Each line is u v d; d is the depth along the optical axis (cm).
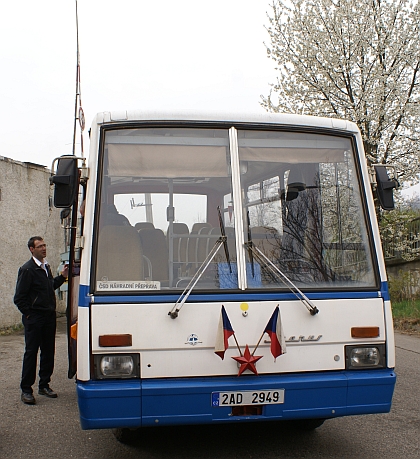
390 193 527
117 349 440
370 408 462
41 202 1697
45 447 542
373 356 474
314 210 504
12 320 1530
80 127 1084
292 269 480
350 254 500
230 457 507
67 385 801
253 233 481
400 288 1750
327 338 467
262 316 459
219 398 440
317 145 520
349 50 1773
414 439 554
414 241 1769
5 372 905
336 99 1822
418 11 1717
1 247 1501
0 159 1509
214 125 502
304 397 451
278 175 504
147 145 493
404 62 1752
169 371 443
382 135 1809
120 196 479
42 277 714
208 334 450
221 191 490
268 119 511
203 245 473
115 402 431
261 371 453
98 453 525
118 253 462
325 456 507
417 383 795
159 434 580
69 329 529
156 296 452
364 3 1752
